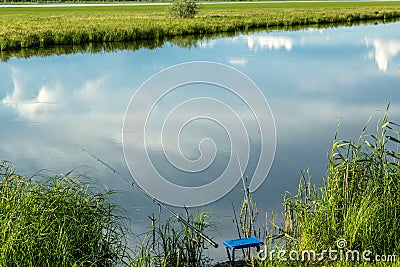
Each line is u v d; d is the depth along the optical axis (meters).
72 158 14.09
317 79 25.41
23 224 6.93
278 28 55.84
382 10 79.44
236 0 176.88
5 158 14.08
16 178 7.89
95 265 7.02
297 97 21.42
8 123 18.27
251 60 31.53
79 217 7.55
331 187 7.88
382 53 34.38
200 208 10.39
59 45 40.97
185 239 7.95
